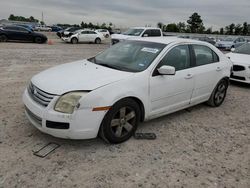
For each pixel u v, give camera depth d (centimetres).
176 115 562
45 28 6231
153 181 335
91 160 369
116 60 482
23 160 357
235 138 476
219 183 342
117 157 381
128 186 323
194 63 535
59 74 418
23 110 526
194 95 546
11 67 997
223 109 631
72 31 3056
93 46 2517
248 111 632
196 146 433
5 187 305
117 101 391
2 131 432
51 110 364
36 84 398
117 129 407
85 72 422
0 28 2280
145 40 524
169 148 419
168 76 468
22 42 2389
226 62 630
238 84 936
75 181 324
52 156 371
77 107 360
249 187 339
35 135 424
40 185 313
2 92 643
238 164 390
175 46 498
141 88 424
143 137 441
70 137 370
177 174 353
